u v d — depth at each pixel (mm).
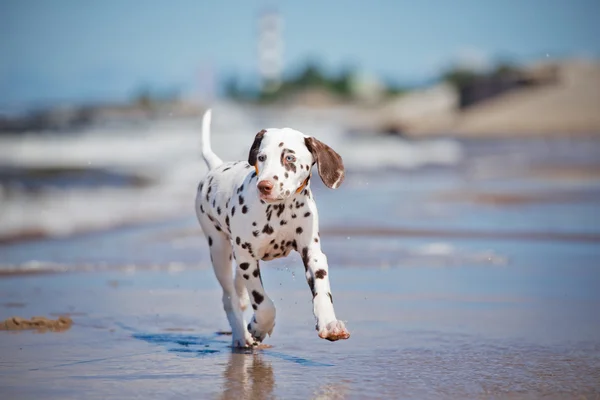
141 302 8766
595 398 5328
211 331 7473
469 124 85188
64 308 8430
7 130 53500
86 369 6066
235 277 7273
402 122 90312
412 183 27250
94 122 61625
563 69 93625
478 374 5934
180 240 13664
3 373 5930
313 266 6195
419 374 5938
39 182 26672
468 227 15281
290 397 5316
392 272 10711
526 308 8516
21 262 11367
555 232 14617
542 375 5902
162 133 50500
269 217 6230
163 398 5281
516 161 39000
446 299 8961
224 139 44688
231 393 5406
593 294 9312
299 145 6109
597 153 45875
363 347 6809
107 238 13852
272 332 7375
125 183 26484
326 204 19969
